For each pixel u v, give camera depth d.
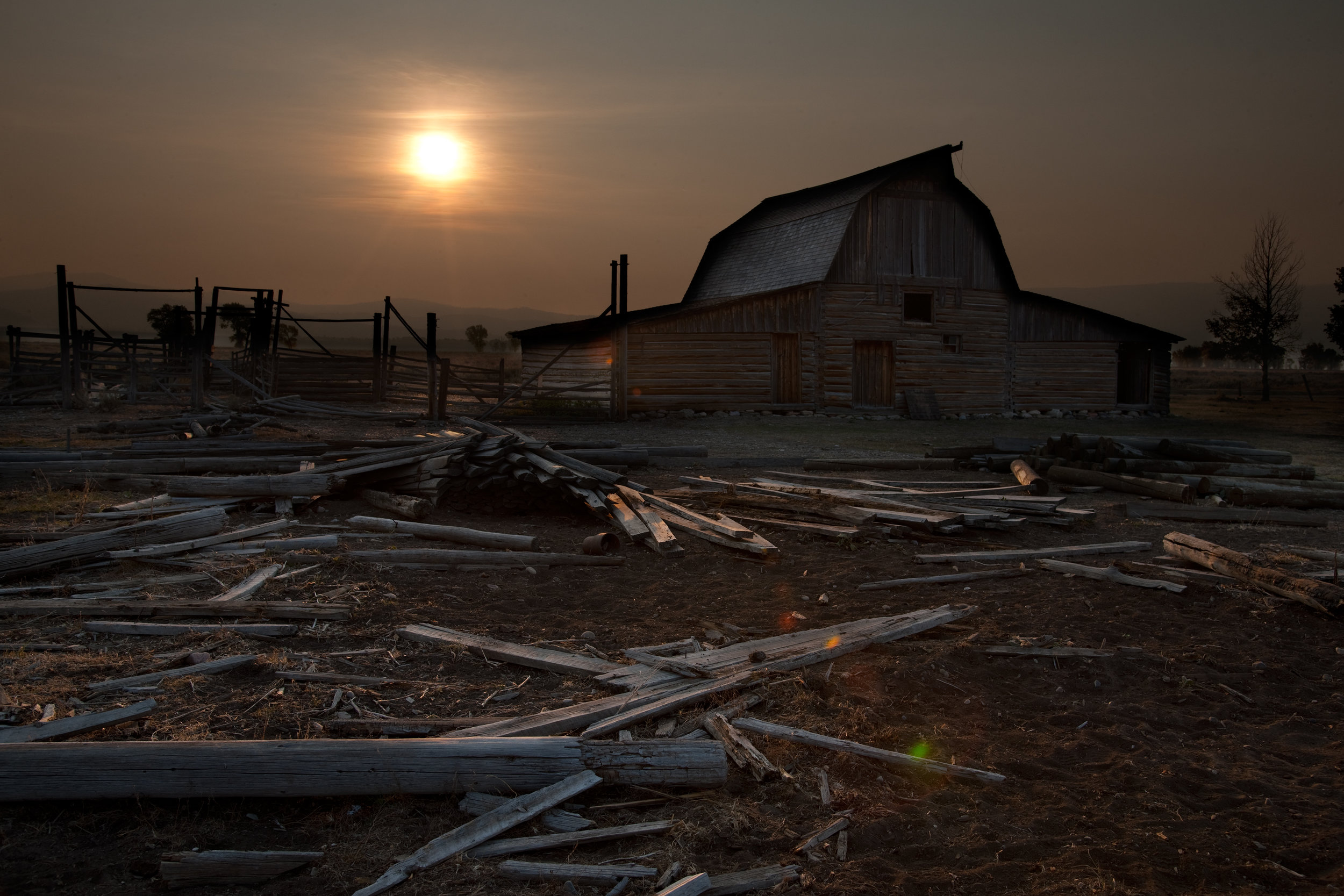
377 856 3.37
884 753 4.39
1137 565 8.33
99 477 10.90
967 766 4.46
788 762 4.30
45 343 167.38
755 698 4.97
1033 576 8.20
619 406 26.05
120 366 29.53
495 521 10.30
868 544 9.27
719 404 27.14
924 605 7.23
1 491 10.41
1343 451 18.98
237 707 4.45
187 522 7.86
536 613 6.70
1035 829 3.92
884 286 28.89
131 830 3.46
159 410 24.58
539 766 3.85
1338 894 3.52
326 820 3.61
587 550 8.57
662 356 26.62
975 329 30.16
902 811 3.97
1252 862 3.71
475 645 5.60
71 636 5.45
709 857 3.51
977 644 6.27
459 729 4.29
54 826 3.43
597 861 3.41
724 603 7.20
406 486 10.73
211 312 27.41
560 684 5.16
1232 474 12.96
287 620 5.93
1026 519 10.23
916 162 28.58
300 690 4.75
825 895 3.28
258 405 24.47
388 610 6.35
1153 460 13.51
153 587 6.53
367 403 29.86
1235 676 5.80
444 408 21.94
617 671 5.23
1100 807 4.14
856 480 12.48
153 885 3.13
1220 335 44.28
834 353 28.42
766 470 14.88
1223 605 7.32
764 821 3.80
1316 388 59.19
